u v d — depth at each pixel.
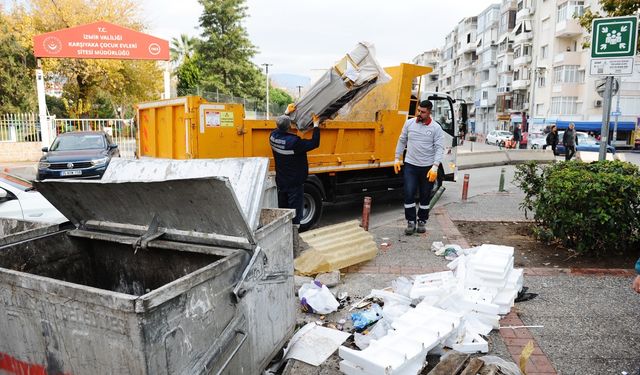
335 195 8.20
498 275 4.30
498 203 9.95
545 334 3.88
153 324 1.97
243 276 2.61
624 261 5.74
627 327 3.99
